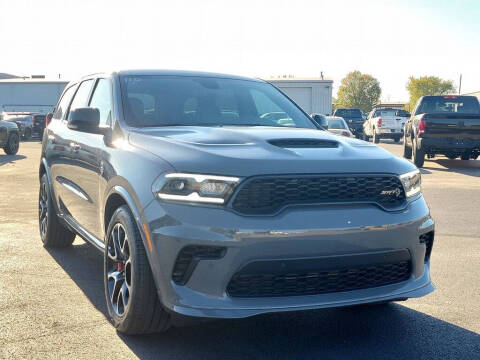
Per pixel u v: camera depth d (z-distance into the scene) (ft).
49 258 17.60
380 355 10.80
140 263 10.80
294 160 10.58
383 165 11.20
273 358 10.61
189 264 10.14
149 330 11.25
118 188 11.75
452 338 11.68
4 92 169.48
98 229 13.93
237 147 11.03
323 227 10.13
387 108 100.32
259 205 10.12
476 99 52.85
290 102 16.66
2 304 13.25
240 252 9.86
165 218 10.27
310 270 10.18
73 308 13.09
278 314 12.95
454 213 26.73
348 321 12.61
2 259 17.37
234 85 16.17
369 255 10.58
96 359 10.39
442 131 48.14
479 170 47.88
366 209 10.64
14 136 63.57
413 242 11.17
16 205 28.04
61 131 17.43
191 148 10.96
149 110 13.96
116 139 13.05
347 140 12.66
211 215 9.98
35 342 11.09
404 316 12.97
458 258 18.37
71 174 15.84
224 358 10.57
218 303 10.00
